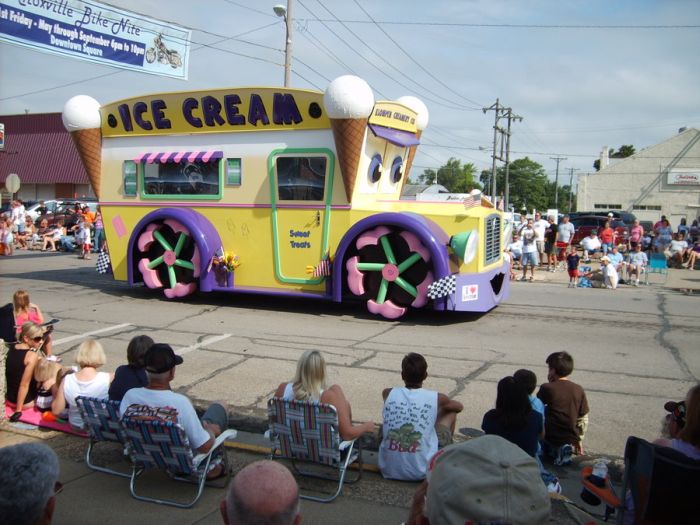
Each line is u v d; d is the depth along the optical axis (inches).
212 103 435.8
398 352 326.0
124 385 194.7
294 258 427.5
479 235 397.4
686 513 114.8
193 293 511.5
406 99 471.8
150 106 458.9
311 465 193.0
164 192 470.3
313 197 418.9
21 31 492.4
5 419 223.3
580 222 1158.3
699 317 434.0
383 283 403.9
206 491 177.2
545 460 201.2
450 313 441.4
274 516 83.1
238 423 225.9
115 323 395.2
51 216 1066.1
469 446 87.2
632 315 439.8
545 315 437.4
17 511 86.7
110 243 496.4
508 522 78.9
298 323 399.5
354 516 161.5
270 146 427.8
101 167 492.7
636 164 2117.4
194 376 280.1
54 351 326.0
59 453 200.8
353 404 243.6
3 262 749.9
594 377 286.7
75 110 473.7
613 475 188.7
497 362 309.3
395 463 180.4
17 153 1657.2
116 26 555.2
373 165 425.4
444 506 82.3
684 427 135.0
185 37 610.9
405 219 385.7
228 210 445.1
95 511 164.6
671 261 837.2
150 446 167.5
